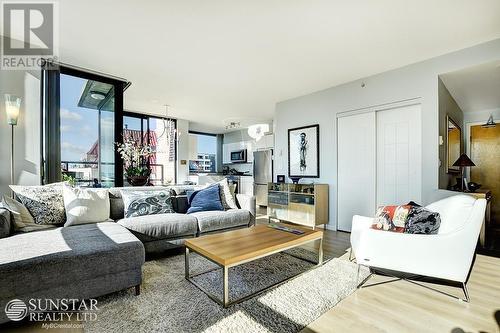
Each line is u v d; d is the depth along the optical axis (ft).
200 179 23.85
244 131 27.43
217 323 5.22
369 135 12.87
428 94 10.84
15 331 4.96
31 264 4.93
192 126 26.45
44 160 10.37
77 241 6.22
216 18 7.91
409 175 11.62
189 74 12.59
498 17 7.84
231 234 8.16
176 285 6.94
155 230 8.79
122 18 7.89
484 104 14.62
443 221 6.93
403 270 6.74
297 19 7.96
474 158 15.80
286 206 15.79
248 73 12.45
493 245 10.96
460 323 5.29
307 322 5.32
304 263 8.74
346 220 13.75
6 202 7.43
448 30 8.62
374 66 11.63
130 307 5.80
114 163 12.96
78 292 5.48
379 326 5.19
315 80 13.44
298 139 16.17
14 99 8.63
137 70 12.06
